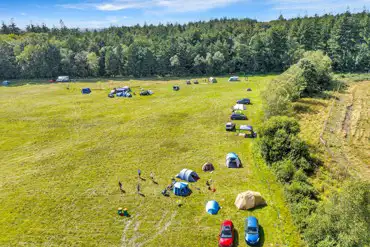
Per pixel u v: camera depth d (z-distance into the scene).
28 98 73.38
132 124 53.03
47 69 103.38
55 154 41.50
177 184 31.00
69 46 118.44
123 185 32.88
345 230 19.72
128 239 24.56
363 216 19.06
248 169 35.53
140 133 48.62
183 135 47.09
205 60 102.56
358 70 98.88
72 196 31.03
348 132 44.81
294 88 59.75
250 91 74.12
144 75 105.81
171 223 26.34
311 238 21.77
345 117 51.38
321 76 71.00
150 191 31.55
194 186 32.16
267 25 150.88
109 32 166.50
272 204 28.28
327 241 20.36
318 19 124.19
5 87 88.88
